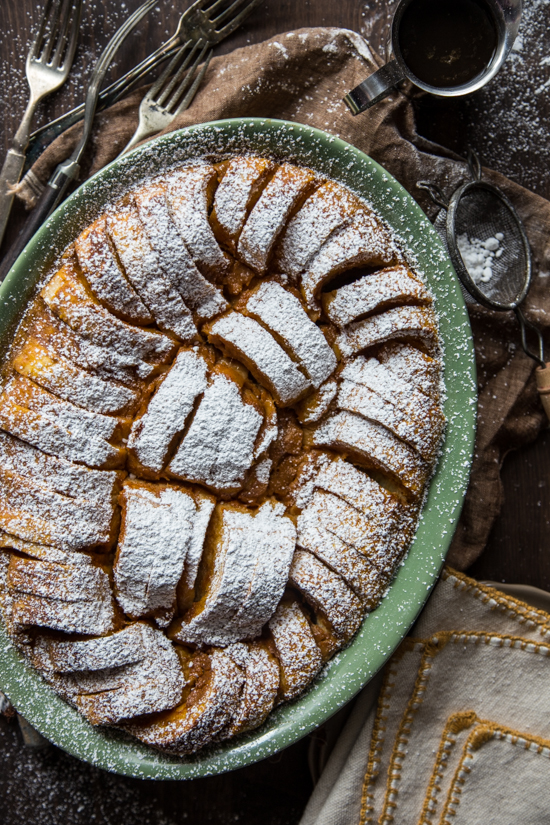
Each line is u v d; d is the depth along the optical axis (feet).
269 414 2.19
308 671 2.19
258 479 2.19
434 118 2.45
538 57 2.46
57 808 2.44
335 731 2.42
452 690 2.33
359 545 2.18
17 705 2.20
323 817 2.32
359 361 2.23
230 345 2.17
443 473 2.25
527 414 2.45
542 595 2.40
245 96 2.35
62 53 2.40
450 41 2.34
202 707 2.13
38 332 2.19
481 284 2.43
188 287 2.16
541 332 2.45
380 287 2.20
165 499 2.15
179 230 2.15
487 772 2.30
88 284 2.16
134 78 2.37
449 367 2.26
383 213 2.25
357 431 2.20
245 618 2.14
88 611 2.13
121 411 2.16
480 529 2.43
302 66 2.37
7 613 2.18
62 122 2.39
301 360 2.17
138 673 2.14
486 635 2.32
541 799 2.28
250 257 2.18
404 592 2.24
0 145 2.43
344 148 2.21
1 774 2.44
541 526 2.46
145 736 2.16
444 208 2.35
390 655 2.23
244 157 2.20
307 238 2.18
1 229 2.38
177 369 2.15
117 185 2.21
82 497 2.13
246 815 2.45
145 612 2.16
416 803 2.32
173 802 2.45
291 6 2.44
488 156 2.46
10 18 2.44
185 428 2.16
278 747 2.20
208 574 2.17
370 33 2.45
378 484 2.23
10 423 2.14
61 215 2.20
